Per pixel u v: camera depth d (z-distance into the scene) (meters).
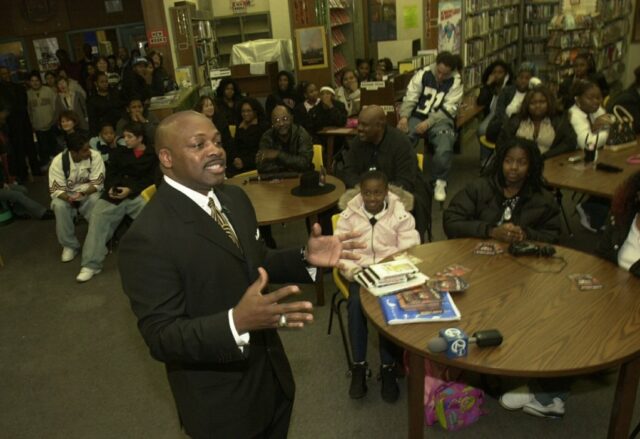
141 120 5.29
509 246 2.23
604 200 3.67
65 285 3.95
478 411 2.23
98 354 3.02
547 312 1.71
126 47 11.85
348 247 1.51
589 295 1.80
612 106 4.15
